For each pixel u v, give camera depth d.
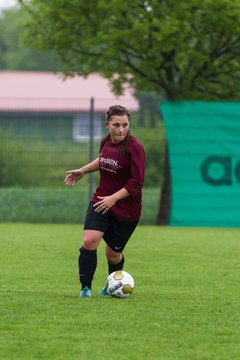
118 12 65.44
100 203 29.92
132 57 72.31
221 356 22.62
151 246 51.19
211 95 71.31
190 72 70.56
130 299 31.11
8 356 22.34
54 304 29.69
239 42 69.12
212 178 65.44
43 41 71.69
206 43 69.31
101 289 34.03
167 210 70.56
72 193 71.56
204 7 64.44
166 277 37.72
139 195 30.95
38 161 72.06
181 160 65.38
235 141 65.12
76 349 23.14
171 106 65.38
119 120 30.16
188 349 23.36
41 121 99.06
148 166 76.81
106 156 30.69
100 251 48.31
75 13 67.75
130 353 22.78
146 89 72.75
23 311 28.30
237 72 71.12
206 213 65.44
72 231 61.22
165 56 69.06
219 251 48.88
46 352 22.78
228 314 28.52
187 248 50.28
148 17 65.50
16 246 50.12
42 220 71.06
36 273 38.44
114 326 26.09
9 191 71.25
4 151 71.56
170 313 28.41
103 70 72.31
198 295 32.50
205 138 65.31
